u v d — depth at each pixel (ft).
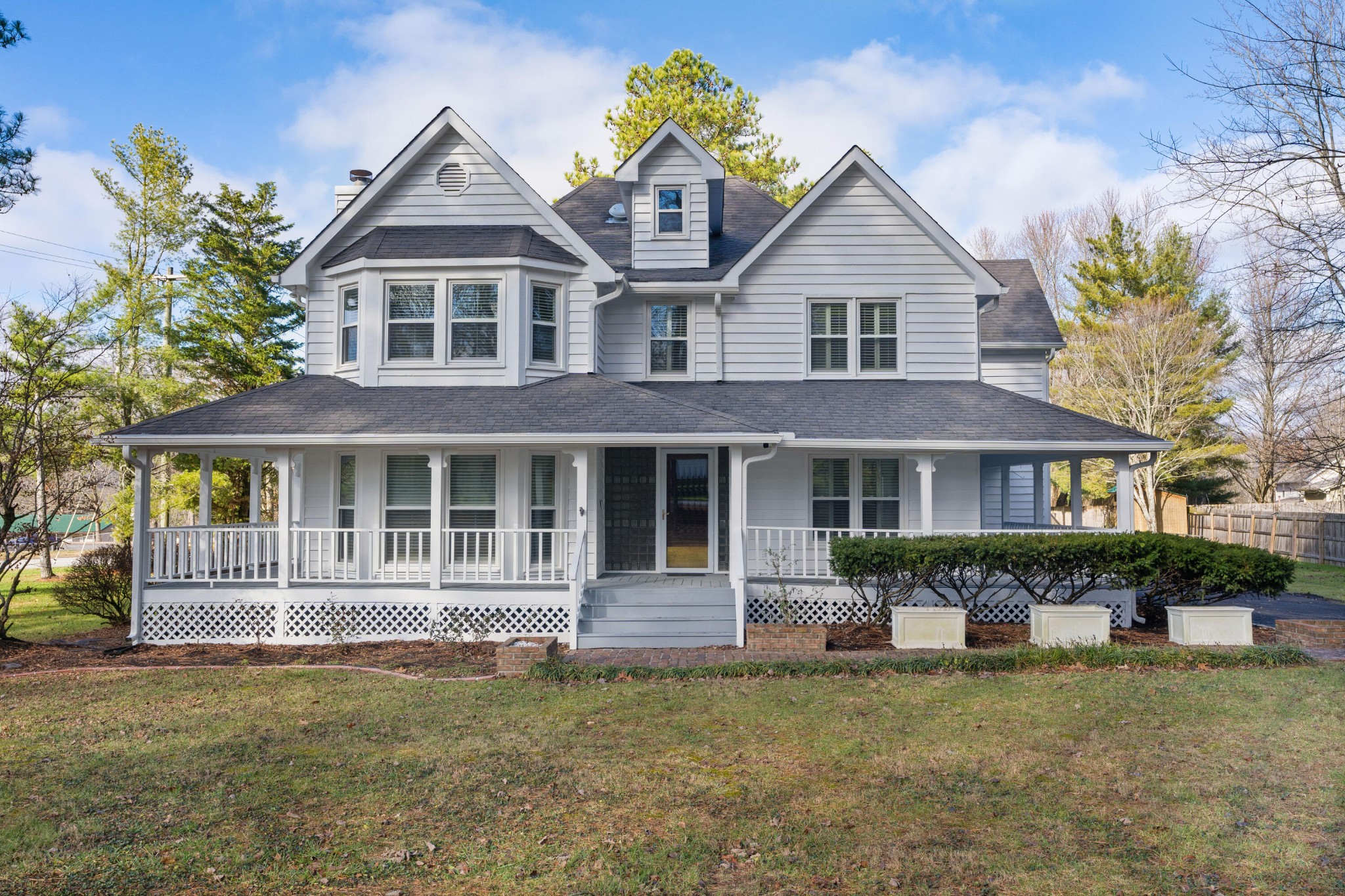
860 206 54.29
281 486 42.86
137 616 42.63
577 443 41.50
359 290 48.01
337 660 38.22
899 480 51.34
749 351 54.29
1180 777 20.93
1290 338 61.93
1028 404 49.85
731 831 17.95
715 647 40.04
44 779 21.49
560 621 42.39
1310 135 47.50
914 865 16.25
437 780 21.17
